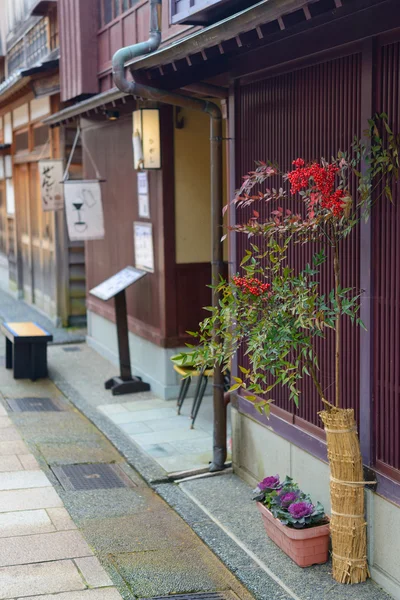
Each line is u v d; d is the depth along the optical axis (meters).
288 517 5.30
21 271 17.81
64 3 11.38
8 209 19.09
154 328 9.74
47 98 13.81
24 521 6.06
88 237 10.22
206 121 9.28
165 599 4.93
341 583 5.08
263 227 4.87
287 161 5.98
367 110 4.94
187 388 8.89
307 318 4.70
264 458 6.60
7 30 18.34
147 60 6.28
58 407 9.46
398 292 4.80
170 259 9.32
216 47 5.62
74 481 6.98
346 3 4.29
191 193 9.31
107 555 5.52
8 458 7.53
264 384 6.52
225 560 5.43
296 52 5.64
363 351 5.13
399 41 4.66
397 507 4.86
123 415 8.95
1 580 5.09
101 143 11.45
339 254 5.35
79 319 14.02
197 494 6.65
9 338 10.98
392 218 4.81
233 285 5.04
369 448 5.11
